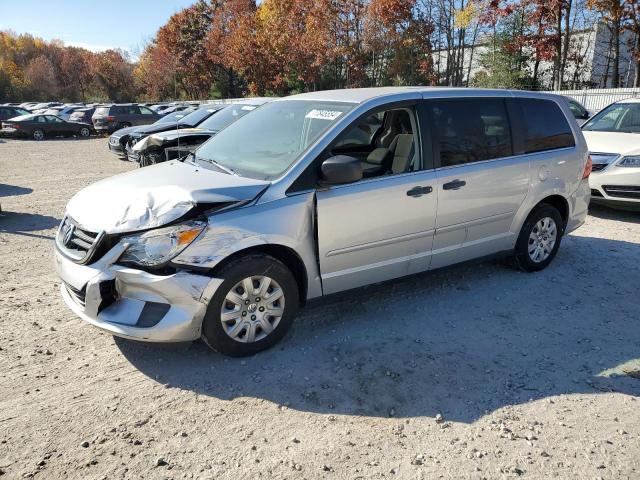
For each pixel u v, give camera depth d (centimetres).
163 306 336
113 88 8094
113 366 361
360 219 395
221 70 5662
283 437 289
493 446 282
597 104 2250
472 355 378
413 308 456
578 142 552
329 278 394
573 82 3275
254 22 4359
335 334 408
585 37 3359
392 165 433
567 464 268
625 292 495
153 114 2834
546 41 2873
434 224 439
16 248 643
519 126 498
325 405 319
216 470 264
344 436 290
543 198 518
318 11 3372
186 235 333
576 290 498
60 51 9288
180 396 327
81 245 350
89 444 283
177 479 258
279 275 367
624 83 3291
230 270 347
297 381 344
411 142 433
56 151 2019
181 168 425
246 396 328
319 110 427
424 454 276
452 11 3209
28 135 2712
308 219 374
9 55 8881
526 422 303
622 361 370
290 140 413
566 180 536
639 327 423
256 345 369
